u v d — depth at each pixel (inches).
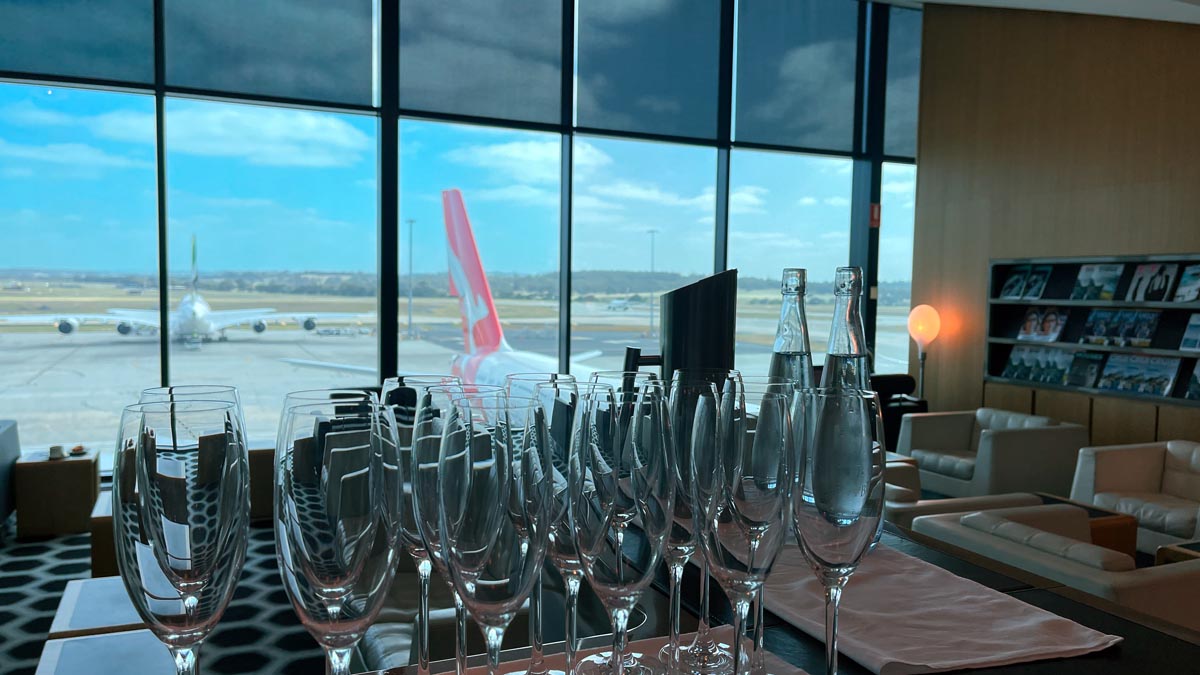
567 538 25.5
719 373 30.2
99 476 186.7
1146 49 211.9
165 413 19.9
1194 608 90.2
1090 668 29.7
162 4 195.2
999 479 189.9
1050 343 236.8
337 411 20.5
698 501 26.8
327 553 20.0
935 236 275.3
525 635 34.2
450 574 22.5
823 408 23.7
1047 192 238.5
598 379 31.1
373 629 36.6
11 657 119.4
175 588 19.7
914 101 279.6
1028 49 243.3
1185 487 166.2
